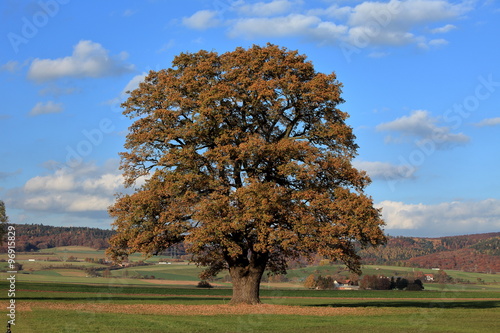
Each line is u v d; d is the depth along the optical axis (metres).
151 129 46.00
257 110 44.97
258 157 42.72
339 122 46.72
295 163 41.94
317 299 71.12
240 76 44.12
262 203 39.66
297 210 41.62
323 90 44.91
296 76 45.62
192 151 43.47
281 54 45.97
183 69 47.50
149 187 44.38
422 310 44.44
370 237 41.50
